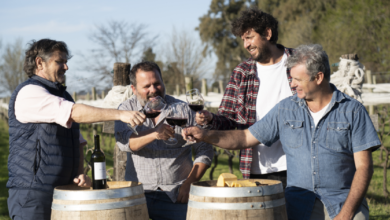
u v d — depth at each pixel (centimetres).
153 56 2530
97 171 235
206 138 250
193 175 281
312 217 230
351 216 212
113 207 216
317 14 2569
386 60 2048
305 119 235
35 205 236
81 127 1490
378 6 2098
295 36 2444
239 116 296
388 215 481
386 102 608
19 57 2728
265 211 209
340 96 229
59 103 233
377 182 673
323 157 228
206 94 1010
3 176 829
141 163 281
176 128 279
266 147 287
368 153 223
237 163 950
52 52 246
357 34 2136
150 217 288
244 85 297
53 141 240
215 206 209
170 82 2494
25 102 236
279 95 290
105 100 452
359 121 223
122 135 271
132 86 280
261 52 284
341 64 500
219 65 3653
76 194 215
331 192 228
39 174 237
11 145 244
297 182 237
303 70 222
